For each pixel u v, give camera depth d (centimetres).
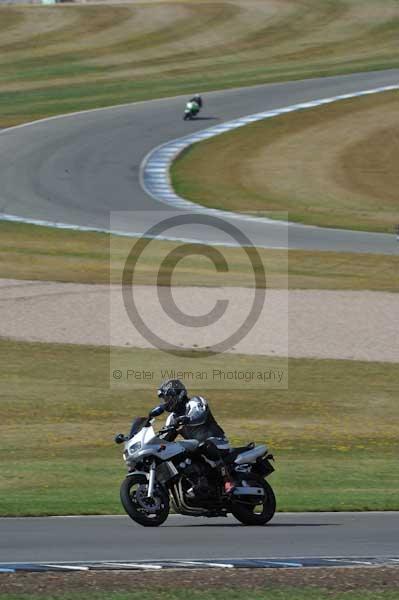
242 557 3950
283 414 8562
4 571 3581
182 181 19550
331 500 5622
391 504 5497
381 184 19550
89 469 6644
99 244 15012
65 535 4484
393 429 8188
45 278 12838
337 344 10556
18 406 8600
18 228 16012
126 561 3838
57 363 9788
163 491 4816
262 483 4928
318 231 16350
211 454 4850
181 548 4153
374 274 13562
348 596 3250
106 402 8812
